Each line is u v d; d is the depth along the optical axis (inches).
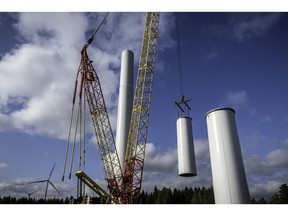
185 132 1446.9
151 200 4377.5
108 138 1883.6
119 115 2074.3
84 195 1606.8
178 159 1424.7
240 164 976.9
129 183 1804.9
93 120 1916.8
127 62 2262.6
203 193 4259.4
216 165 999.6
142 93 1849.2
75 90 1883.6
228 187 936.3
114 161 1878.7
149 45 1871.3
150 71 1859.0
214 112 1080.8
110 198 1665.8
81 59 1985.7
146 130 1830.7
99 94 1943.9
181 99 1688.0
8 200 4498.0
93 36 1955.0
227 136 1017.5
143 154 1820.9
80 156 1706.4
